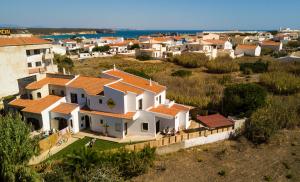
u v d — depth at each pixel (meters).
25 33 81.69
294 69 76.19
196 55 108.38
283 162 31.17
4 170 22.34
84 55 131.25
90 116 39.69
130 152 30.30
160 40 156.62
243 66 90.06
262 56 129.00
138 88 40.22
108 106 38.94
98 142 36.47
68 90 42.44
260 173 29.12
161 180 27.94
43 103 40.91
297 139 37.00
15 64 59.34
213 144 36.38
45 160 30.86
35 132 38.34
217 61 97.25
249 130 37.75
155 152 32.72
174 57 112.56
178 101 50.44
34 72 62.62
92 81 43.81
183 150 34.69
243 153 33.75
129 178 28.27
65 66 89.00
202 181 27.78
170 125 39.00
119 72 47.78
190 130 39.97
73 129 39.16
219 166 30.75
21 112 41.12
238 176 28.67
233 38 184.50
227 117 43.41
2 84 57.41
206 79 73.62
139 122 38.53
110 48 159.38
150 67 95.12
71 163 26.47
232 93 44.47
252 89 44.06
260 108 41.59
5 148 22.70
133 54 138.12
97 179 24.41
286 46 161.38
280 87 58.00
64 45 168.75
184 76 78.88
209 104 47.81
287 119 40.34
